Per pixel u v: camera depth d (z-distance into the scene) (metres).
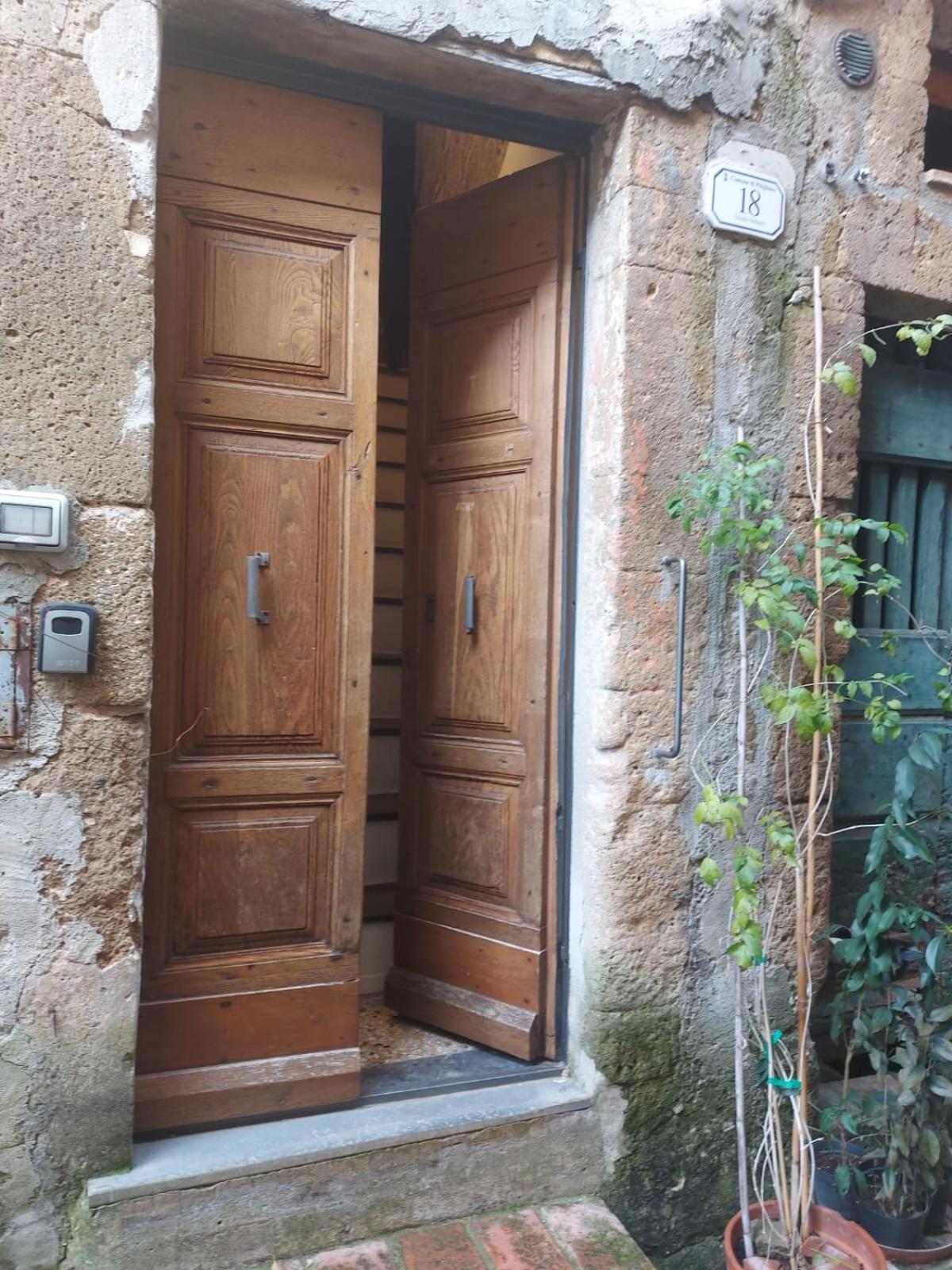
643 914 2.43
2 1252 1.92
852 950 2.43
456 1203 2.26
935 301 2.79
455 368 2.79
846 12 2.62
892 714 2.27
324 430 2.33
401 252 3.78
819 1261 2.17
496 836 2.66
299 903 2.34
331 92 2.29
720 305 2.48
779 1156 2.22
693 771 2.47
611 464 2.40
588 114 2.44
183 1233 2.02
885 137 2.69
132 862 2.00
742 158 2.50
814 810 2.25
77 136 1.91
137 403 1.97
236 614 2.27
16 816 1.91
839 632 2.25
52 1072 1.95
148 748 2.02
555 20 2.26
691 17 2.40
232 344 2.24
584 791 2.48
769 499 2.39
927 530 3.17
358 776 2.38
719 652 2.50
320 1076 2.29
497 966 2.63
